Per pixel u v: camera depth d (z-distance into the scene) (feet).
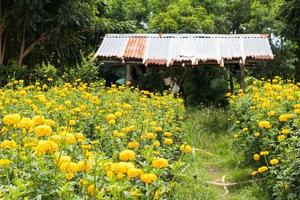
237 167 23.76
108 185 8.61
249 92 33.53
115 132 14.53
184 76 53.98
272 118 20.59
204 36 49.70
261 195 18.52
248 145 23.08
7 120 10.36
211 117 38.01
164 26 68.28
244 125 24.77
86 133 17.35
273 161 16.29
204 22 70.44
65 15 41.98
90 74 44.65
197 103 52.24
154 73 53.72
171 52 47.80
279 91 26.27
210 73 53.78
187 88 53.57
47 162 9.29
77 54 47.91
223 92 52.95
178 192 16.24
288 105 21.63
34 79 40.65
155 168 9.44
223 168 24.82
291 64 64.44
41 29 43.04
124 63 47.52
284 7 54.44
